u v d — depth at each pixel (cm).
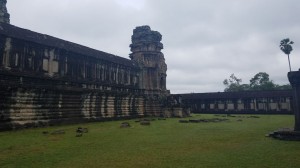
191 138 1783
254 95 6138
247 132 2111
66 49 3198
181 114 4616
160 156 1194
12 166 1020
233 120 3675
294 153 1223
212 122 3306
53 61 3028
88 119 3338
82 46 3572
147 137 1847
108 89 3928
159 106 4853
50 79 2911
